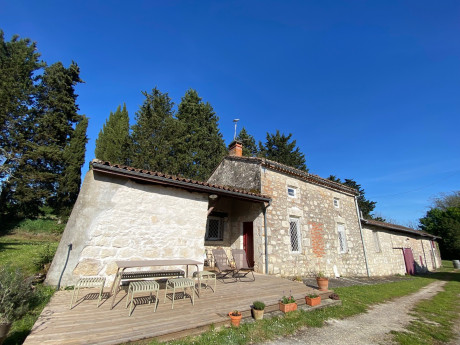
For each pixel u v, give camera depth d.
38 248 9.80
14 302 3.42
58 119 21.62
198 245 6.46
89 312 3.62
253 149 28.02
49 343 2.62
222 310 4.06
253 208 9.10
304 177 10.68
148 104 20.33
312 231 10.36
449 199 30.42
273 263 8.37
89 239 5.11
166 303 4.26
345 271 11.43
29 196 17.92
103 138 24.14
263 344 3.47
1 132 18.69
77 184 20.94
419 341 4.03
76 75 23.86
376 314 5.55
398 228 16.36
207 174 21.23
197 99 25.03
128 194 5.70
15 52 20.69
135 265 4.30
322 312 5.01
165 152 18.41
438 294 8.92
